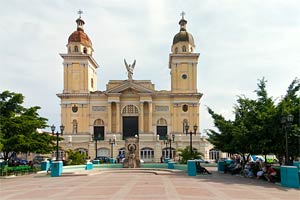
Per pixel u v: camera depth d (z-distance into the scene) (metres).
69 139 72.81
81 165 38.16
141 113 77.94
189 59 80.06
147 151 70.56
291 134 24.94
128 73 80.62
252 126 26.94
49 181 25.75
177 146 69.81
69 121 78.06
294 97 27.28
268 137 26.28
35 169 38.12
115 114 78.69
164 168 39.25
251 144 27.08
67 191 18.81
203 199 15.27
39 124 36.66
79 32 82.12
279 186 21.06
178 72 80.00
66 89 79.06
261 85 29.02
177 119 78.75
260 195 16.84
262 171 25.53
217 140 33.94
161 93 79.56
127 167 42.19
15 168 33.19
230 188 19.73
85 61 79.62
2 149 32.25
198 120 78.44
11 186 22.64
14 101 36.84
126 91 79.50
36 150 35.44
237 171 31.30
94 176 30.38
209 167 47.62
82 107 78.81
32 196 17.06
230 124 32.78
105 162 54.50
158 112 79.56
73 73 79.62
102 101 79.44
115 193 17.53
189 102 78.88
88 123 78.62
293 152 25.91
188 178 26.95
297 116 25.47
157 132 79.25
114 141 68.38
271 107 26.84
